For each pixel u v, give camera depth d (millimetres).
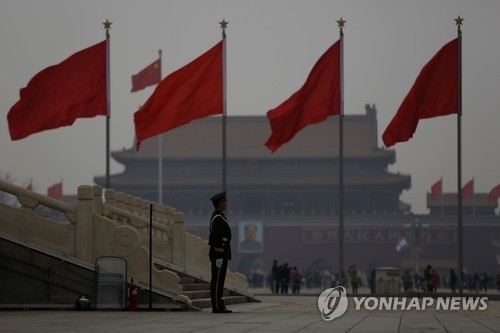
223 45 68062
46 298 42000
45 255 42125
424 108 70250
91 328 30172
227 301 51469
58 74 65875
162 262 51312
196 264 51875
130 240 42156
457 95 70250
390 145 69688
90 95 66750
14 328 30156
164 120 66938
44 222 42375
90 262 42125
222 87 68125
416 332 29359
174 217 51531
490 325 32844
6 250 42094
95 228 42281
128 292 41875
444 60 70188
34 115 65062
